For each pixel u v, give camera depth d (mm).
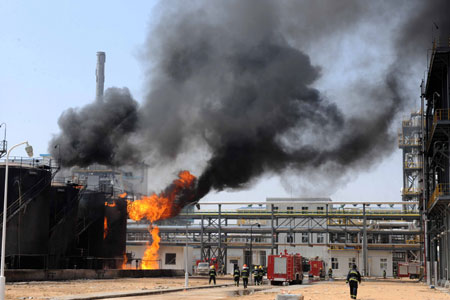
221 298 34531
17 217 56969
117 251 80625
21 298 31766
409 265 99188
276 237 100750
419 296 39469
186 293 40375
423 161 71375
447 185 60344
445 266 61719
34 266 58344
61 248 67312
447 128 57469
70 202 69250
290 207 117562
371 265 110312
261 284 59688
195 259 115438
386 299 35656
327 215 95750
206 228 98750
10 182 57406
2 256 28016
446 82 61594
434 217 69750
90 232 75375
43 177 59875
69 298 31766
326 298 35469
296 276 61500
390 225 105438
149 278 71312
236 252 117125
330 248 112938
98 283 53781
